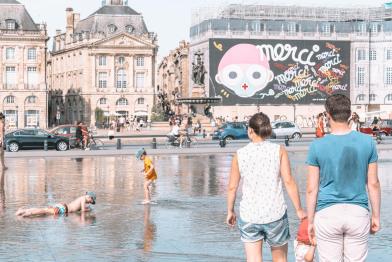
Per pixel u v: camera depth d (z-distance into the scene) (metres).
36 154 57.19
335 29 170.25
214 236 19.36
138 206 25.72
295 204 11.74
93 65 168.75
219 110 162.00
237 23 164.50
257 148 11.82
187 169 42.50
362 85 171.50
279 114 165.25
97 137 84.44
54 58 191.12
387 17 173.50
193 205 25.95
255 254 11.80
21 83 154.88
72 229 20.50
